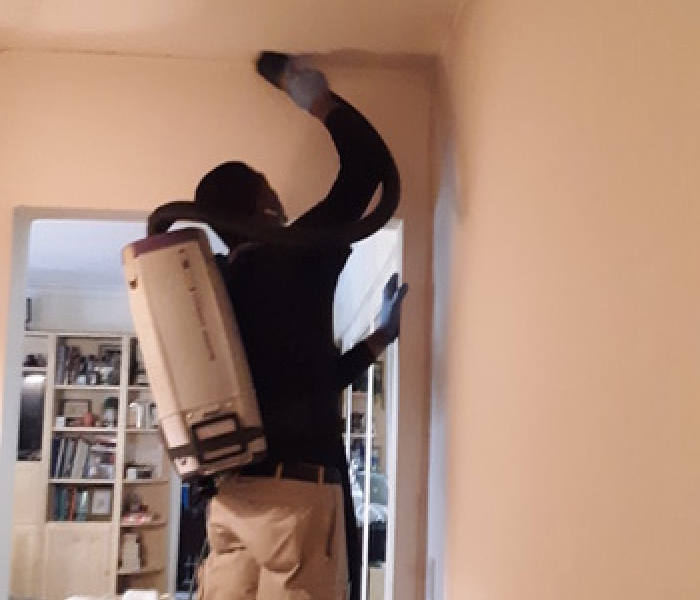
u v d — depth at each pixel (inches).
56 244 187.5
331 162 80.7
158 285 62.2
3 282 78.6
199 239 63.1
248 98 81.3
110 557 246.5
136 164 80.2
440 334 74.2
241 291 67.7
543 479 43.4
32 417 254.4
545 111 45.3
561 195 41.9
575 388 38.8
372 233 65.1
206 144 80.7
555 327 42.1
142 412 255.9
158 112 80.8
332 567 65.6
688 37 28.4
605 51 36.5
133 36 77.1
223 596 66.0
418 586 78.0
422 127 81.5
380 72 82.0
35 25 75.4
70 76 80.7
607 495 34.4
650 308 30.6
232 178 68.9
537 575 44.0
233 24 74.1
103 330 259.4
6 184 79.4
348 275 140.7
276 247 67.2
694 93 27.8
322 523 65.2
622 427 33.0
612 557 33.7
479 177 61.1
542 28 46.4
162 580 253.1
